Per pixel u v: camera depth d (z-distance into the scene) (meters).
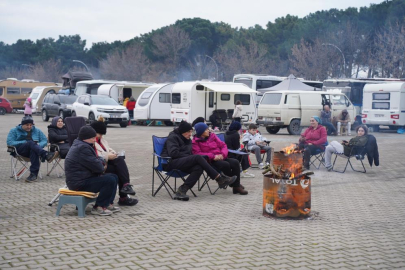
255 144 12.03
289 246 5.58
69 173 6.88
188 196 8.16
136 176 10.68
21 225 6.36
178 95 26.20
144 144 17.56
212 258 5.11
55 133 10.32
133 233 6.04
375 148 11.49
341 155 11.76
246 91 25.23
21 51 104.19
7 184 9.45
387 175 11.27
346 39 54.22
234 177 8.40
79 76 40.94
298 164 6.92
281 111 22.58
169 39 72.19
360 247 5.59
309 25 61.38
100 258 5.05
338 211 7.48
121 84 32.91
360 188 9.55
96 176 6.98
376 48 52.88
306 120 22.98
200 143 8.75
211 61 67.06
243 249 5.44
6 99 40.03
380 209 7.67
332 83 31.41
